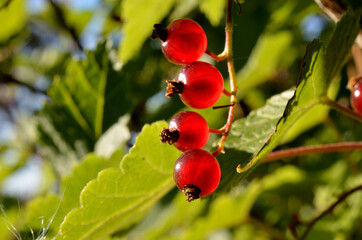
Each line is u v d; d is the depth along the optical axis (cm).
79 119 31
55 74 45
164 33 22
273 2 35
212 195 22
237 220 38
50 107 31
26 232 24
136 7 30
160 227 34
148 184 23
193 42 22
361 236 31
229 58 22
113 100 31
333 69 23
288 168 38
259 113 23
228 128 22
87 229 23
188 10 36
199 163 21
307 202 39
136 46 31
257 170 40
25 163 47
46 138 32
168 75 41
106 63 31
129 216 24
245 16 35
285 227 39
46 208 26
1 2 27
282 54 39
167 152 23
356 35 23
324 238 32
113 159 28
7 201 40
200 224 36
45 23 48
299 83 22
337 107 24
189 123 21
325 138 37
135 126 37
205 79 21
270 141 21
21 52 48
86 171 27
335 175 36
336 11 23
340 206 33
